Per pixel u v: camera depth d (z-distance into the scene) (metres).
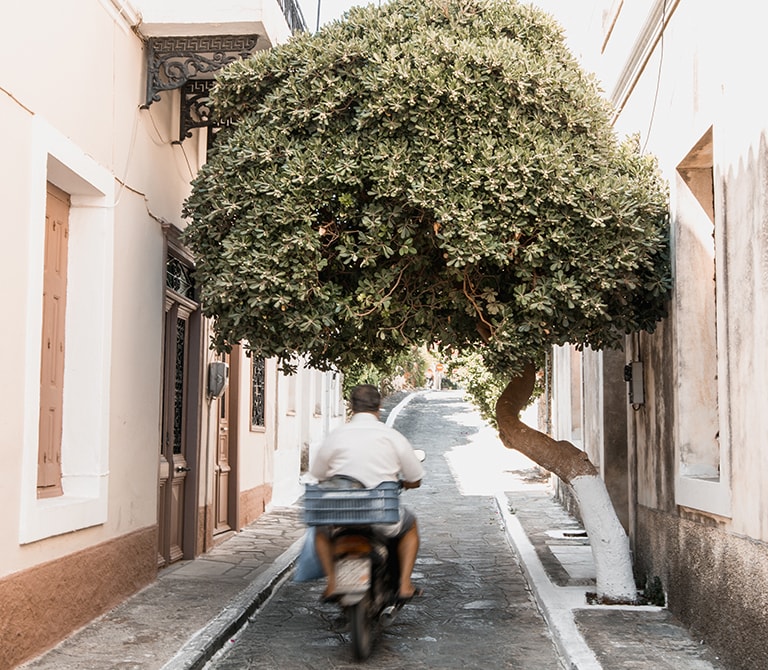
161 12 8.48
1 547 5.67
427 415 39.22
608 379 12.06
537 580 8.94
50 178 7.07
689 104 7.24
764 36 5.40
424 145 7.13
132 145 8.34
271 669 6.21
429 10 8.04
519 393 8.67
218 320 7.92
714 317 7.46
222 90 8.09
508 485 20.17
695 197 7.63
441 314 7.96
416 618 7.76
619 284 7.43
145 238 8.67
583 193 7.21
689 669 5.86
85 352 7.43
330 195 7.39
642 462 8.84
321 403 24.25
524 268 7.25
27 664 5.89
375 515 6.05
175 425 10.20
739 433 5.81
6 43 5.82
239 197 7.58
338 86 7.55
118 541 7.77
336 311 7.32
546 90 7.47
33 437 6.05
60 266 7.34
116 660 6.01
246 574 9.36
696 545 6.81
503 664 6.36
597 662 5.99
